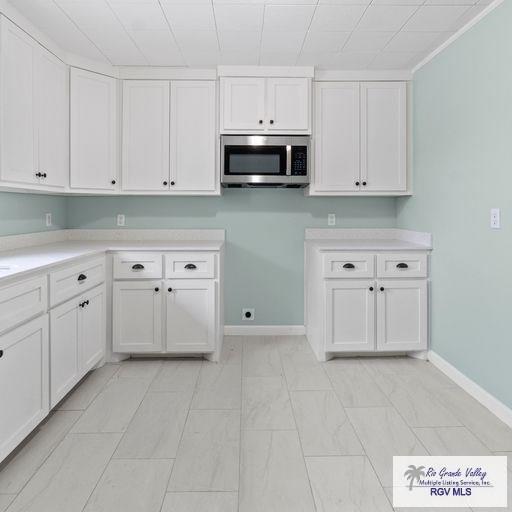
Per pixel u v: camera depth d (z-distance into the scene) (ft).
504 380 7.29
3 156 7.37
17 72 7.72
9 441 5.76
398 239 12.13
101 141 10.33
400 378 9.16
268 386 8.70
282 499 5.25
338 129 10.96
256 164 10.72
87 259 8.63
